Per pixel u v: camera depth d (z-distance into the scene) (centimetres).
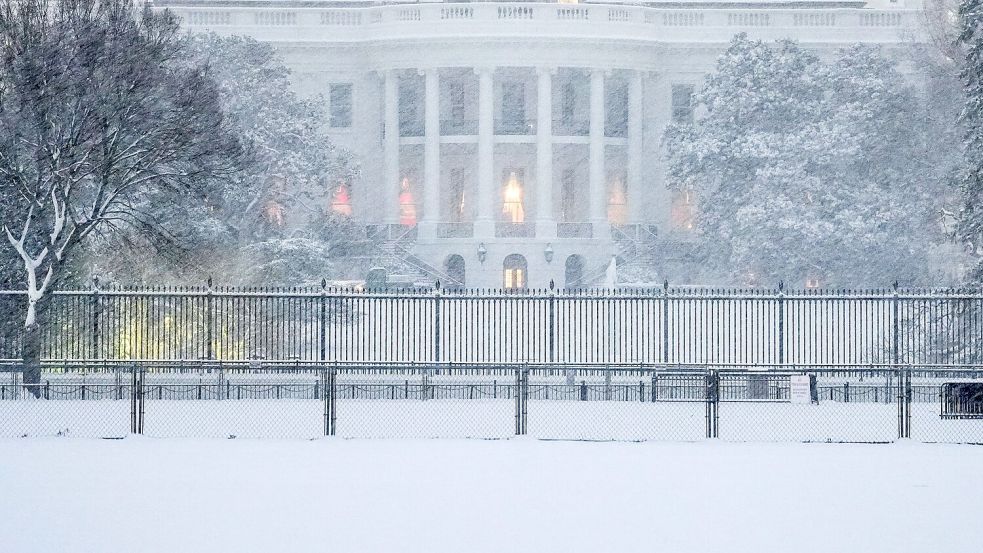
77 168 11781
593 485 7125
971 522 6219
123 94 12262
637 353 12200
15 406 10244
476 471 7544
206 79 13862
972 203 14125
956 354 12262
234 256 15762
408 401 10806
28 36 12262
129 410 10094
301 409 10306
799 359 11869
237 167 13762
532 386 10931
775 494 6894
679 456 8138
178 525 6100
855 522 6212
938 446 8600
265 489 6969
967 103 14550
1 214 12031
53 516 6275
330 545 5725
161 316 12738
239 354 11894
